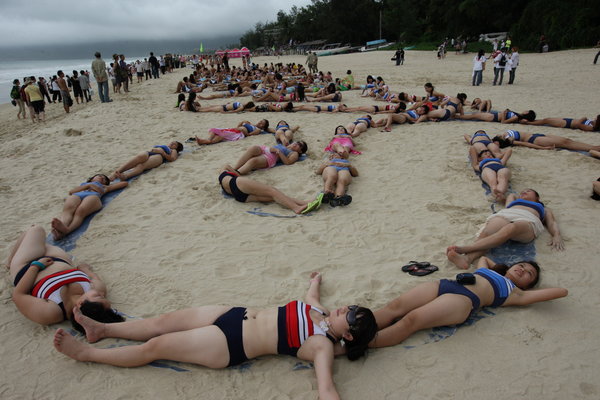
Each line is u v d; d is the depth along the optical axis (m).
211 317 3.28
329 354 2.98
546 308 3.67
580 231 4.92
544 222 4.98
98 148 9.59
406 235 5.02
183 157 8.42
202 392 2.93
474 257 4.40
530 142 8.29
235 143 9.38
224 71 28.50
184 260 4.61
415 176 6.93
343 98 15.80
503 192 5.72
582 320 3.51
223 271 4.40
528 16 34.75
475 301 3.44
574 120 9.45
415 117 10.84
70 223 5.43
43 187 7.18
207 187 6.70
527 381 2.93
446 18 46.44
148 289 4.08
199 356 3.05
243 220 5.53
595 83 15.29
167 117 13.01
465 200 5.94
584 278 4.05
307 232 5.16
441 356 3.18
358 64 32.94
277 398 2.87
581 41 30.69
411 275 4.18
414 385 2.93
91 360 3.16
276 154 7.55
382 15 74.19
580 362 3.08
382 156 8.06
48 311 3.54
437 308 3.33
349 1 78.19
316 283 3.99
